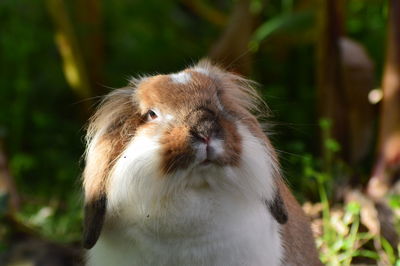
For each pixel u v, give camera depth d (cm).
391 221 763
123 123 511
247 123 517
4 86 1139
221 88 525
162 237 497
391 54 839
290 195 600
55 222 902
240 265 506
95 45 1088
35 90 1155
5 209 776
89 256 558
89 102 1056
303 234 598
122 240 512
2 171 924
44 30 1159
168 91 504
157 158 475
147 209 487
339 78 891
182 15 1301
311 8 1052
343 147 897
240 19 907
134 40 1184
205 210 489
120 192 488
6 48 1107
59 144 1095
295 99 1109
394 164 838
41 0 1152
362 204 790
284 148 999
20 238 798
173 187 479
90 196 509
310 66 1133
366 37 1123
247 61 914
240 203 498
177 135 475
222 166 480
